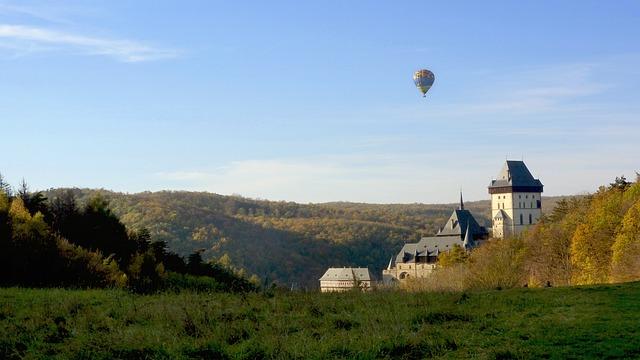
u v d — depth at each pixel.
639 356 16.98
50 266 45.31
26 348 18.16
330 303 26.47
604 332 19.70
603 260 83.12
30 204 64.31
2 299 26.67
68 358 16.88
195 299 26.83
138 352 17.38
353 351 17.27
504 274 71.19
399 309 24.14
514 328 20.70
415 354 17.62
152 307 24.06
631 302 25.62
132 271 58.88
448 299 27.64
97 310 23.80
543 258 97.69
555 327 20.58
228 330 19.86
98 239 65.88
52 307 23.92
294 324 21.44
